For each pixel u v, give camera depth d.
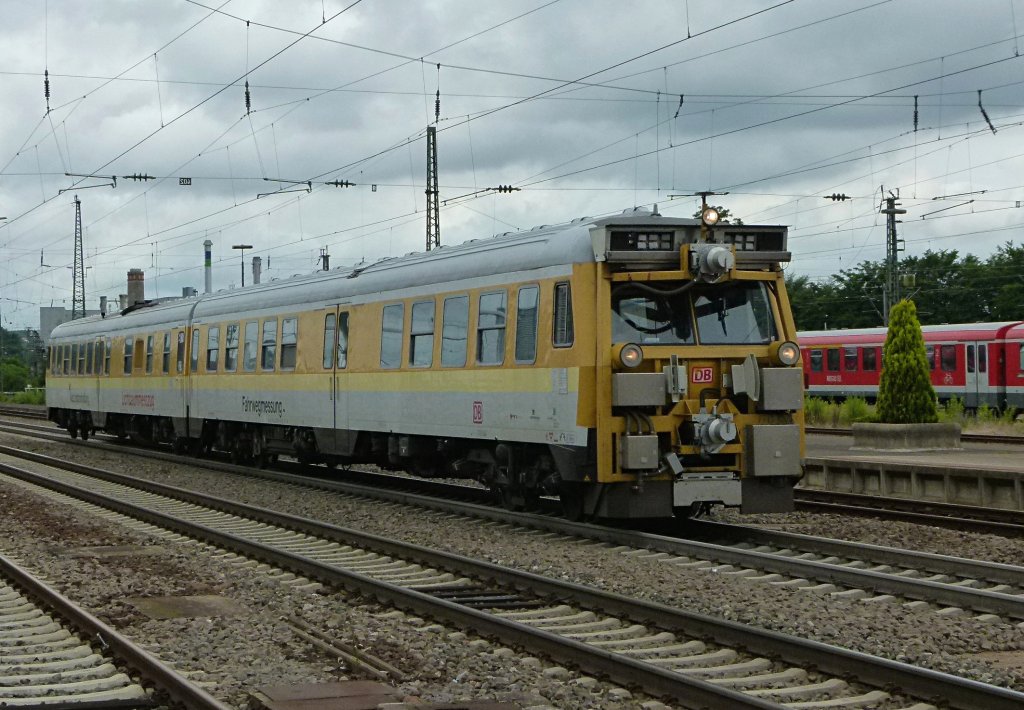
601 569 11.59
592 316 13.38
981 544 13.14
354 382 18.98
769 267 14.05
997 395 37.31
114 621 9.48
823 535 14.25
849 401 34.53
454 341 16.11
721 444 13.27
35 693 7.43
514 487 15.49
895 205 42.38
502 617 9.45
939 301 73.25
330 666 8.09
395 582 11.48
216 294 26.23
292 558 12.20
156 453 28.64
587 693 7.28
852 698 7.03
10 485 21.78
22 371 107.00
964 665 7.65
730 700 6.64
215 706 6.75
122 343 31.17
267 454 23.75
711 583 10.70
